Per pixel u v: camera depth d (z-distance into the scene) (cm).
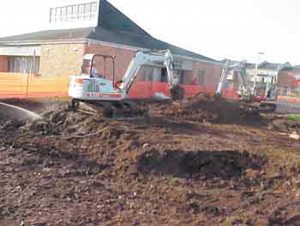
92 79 1686
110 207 855
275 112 3072
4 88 2116
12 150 1211
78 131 1470
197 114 2056
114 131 1389
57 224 748
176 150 1180
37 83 2156
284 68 7819
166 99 2330
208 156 1163
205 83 3759
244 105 2447
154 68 3081
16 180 968
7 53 3388
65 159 1180
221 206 896
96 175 1077
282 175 1084
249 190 1016
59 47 2914
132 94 2428
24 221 751
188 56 3572
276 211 864
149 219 808
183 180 1062
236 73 3062
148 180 1059
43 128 1481
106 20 3500
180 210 866
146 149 1191
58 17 3741
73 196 898
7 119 1574
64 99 1967
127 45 2953
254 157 1182
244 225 793
